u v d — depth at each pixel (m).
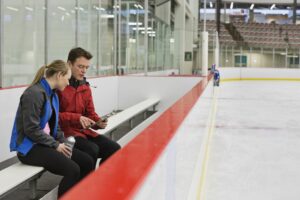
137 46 11.48
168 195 1.62
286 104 11.62
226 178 4.13
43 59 6.11
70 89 3.46
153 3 15.27
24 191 3.45
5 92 4.11
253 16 45.72
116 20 9.36
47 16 5.95
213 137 6.35
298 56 25.31
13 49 5.27
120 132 6.54
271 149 5.52
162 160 1.36
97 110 7.57
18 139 2.84
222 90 16.89
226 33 32.25
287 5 44.25
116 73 9.52
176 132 1.83
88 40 8.02
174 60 17.89
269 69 24.77
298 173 4.37
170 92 9.05
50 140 2.84
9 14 5.13
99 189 0.87
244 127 7.34
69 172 2.82
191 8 24.52
